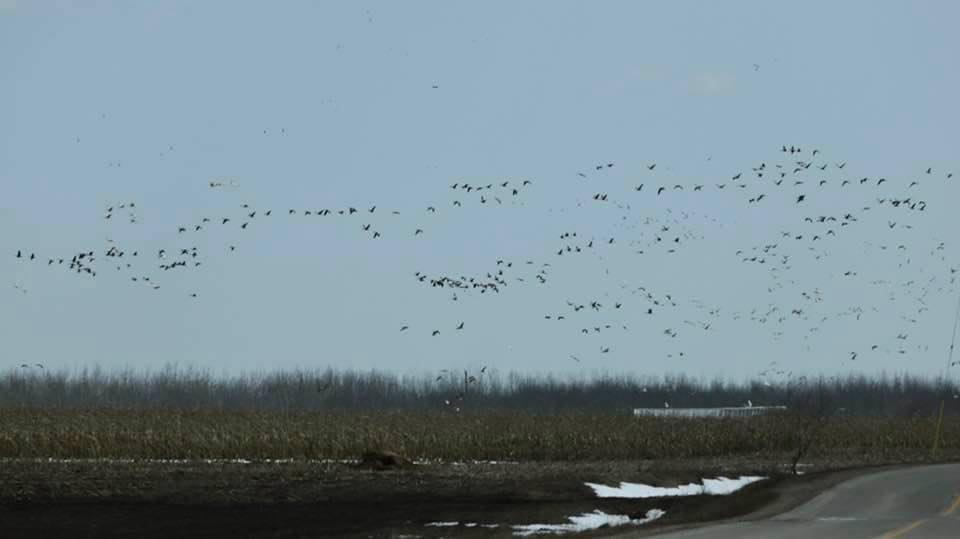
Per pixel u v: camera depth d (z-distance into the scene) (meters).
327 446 70.00
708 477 60.53
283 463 65.75
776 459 78.38
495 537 36.59
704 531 35.50
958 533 34.62
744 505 46.09
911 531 35.22
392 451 70.19
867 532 34.88
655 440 78.94
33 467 59.84
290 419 76.88
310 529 39.28
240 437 69.31
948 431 94.44
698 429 82.88
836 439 91.94
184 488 52.12
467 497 50.16
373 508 45.78
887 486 54.44
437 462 70.62
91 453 67.00
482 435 74.38
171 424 71.31
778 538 33.06
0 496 49.00
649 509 45.38
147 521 42.19
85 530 40.06
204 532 39.12
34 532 39.66
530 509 44.91
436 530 38.56
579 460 74.56
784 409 92.88
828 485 55.28
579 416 87.75
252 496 50.06
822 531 35.22
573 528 39.06
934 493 50.69
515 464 69.19
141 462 64.75
